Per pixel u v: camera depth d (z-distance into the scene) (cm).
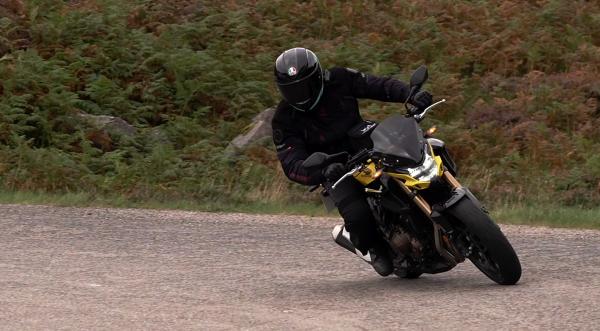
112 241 3322
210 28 6419
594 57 6253
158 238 3394
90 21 6100
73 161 4841
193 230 3581
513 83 5994
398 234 2495
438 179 2345
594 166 4812
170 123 5566
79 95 5716
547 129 5353
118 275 2730
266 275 2752
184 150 5172
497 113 5566
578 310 2105
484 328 1980
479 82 6062
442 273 2736
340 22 6694
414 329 2000
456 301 2258
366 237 2564
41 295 2425
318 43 6281
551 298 2238
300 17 6712
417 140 2386
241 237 3428
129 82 5862
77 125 5291
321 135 2531
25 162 4800
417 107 2480
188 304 2327
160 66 5984
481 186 4647
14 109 5172
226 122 5562
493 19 6688
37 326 2086
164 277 2706
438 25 6644
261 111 5706
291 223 3775
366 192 2516
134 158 5066
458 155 5153
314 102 2488
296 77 2431
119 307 2283
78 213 3953
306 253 3122
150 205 4262
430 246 2483
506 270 2336
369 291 2484
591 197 4359
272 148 5241
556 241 3294
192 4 6656
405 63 6244
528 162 5009
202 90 5766
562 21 6756
